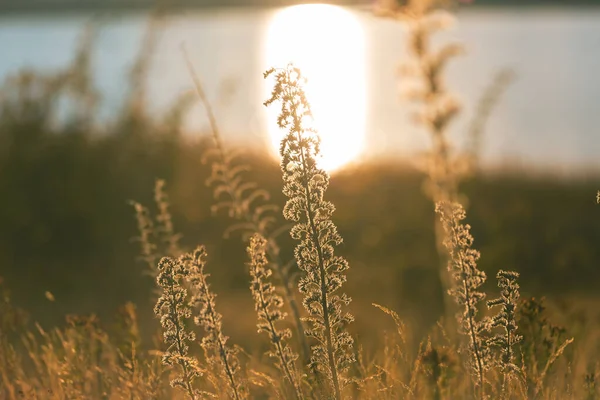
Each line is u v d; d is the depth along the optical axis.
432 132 5.31
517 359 3.78
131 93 12.59
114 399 3.90
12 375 4.23
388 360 3.91
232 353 3.53
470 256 3.42
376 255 11.27
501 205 13.67
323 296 3.17
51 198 10.62
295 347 4.66
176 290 3.42
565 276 10.79
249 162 13.13
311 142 3.18
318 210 3.18
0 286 5.22
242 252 10.38
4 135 11.39
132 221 10.62
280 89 3.16
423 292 9.40
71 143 11.38
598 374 3.86
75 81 12.14
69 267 9.49
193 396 3.42
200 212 11.00
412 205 13.13
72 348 4.09
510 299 3.40
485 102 9.16
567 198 14.87
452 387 3.91
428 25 5.10
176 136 11.62
